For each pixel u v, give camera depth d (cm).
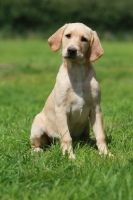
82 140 679
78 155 584
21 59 2766
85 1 5497
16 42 4747
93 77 611
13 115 886
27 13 5369
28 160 537
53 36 636
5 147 623
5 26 5403
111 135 676
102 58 2902
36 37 5359
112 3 5569
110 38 5512
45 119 655
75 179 461
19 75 1938
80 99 604
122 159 547
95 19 5528
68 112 614
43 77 1878
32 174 493
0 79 1819
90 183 448
